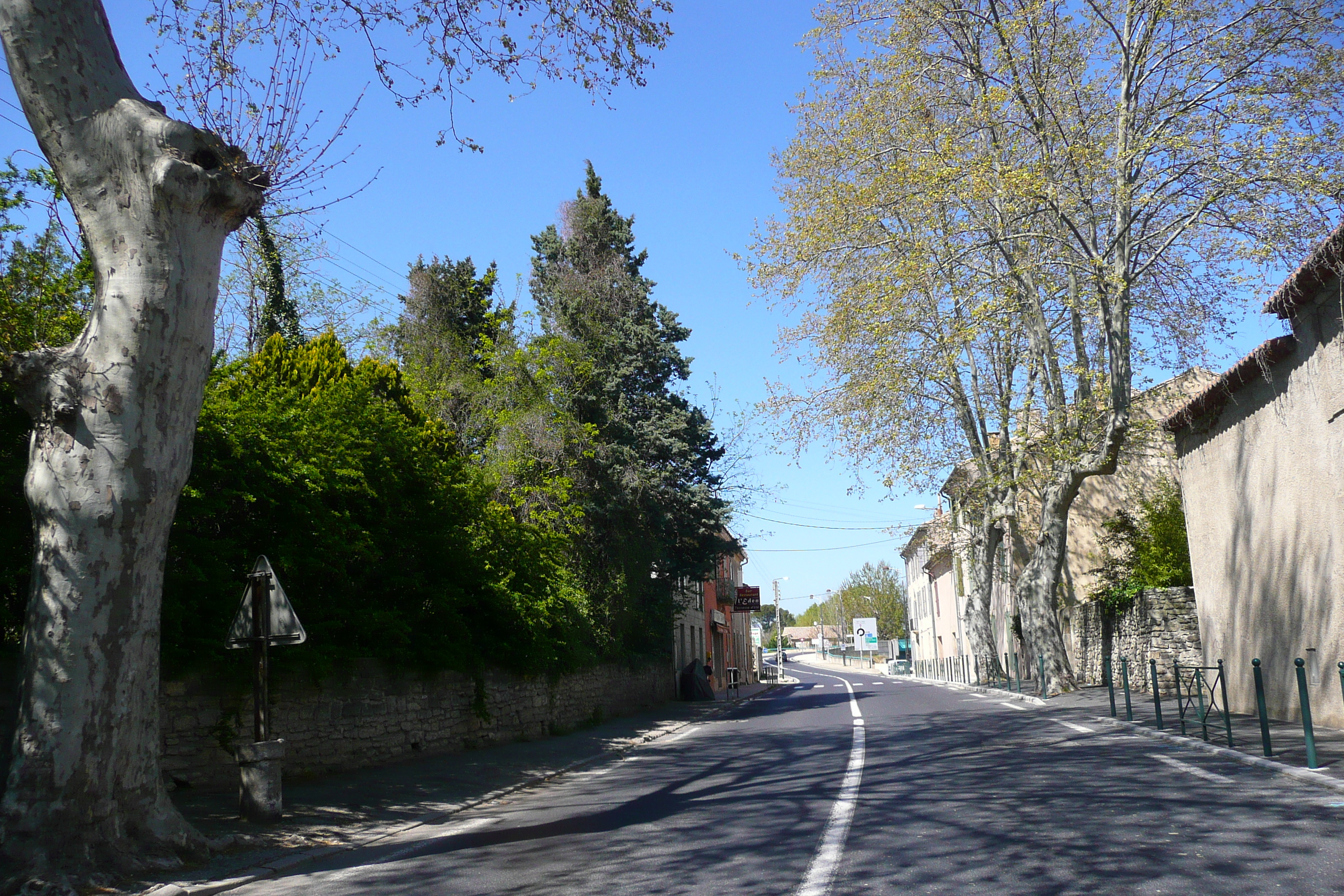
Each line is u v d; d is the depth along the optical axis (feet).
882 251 72.18
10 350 26.45
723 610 173.06
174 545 32.58
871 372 76.59
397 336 88.33
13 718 25.26
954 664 145.79
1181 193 55.93
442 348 85.61
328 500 41.24
